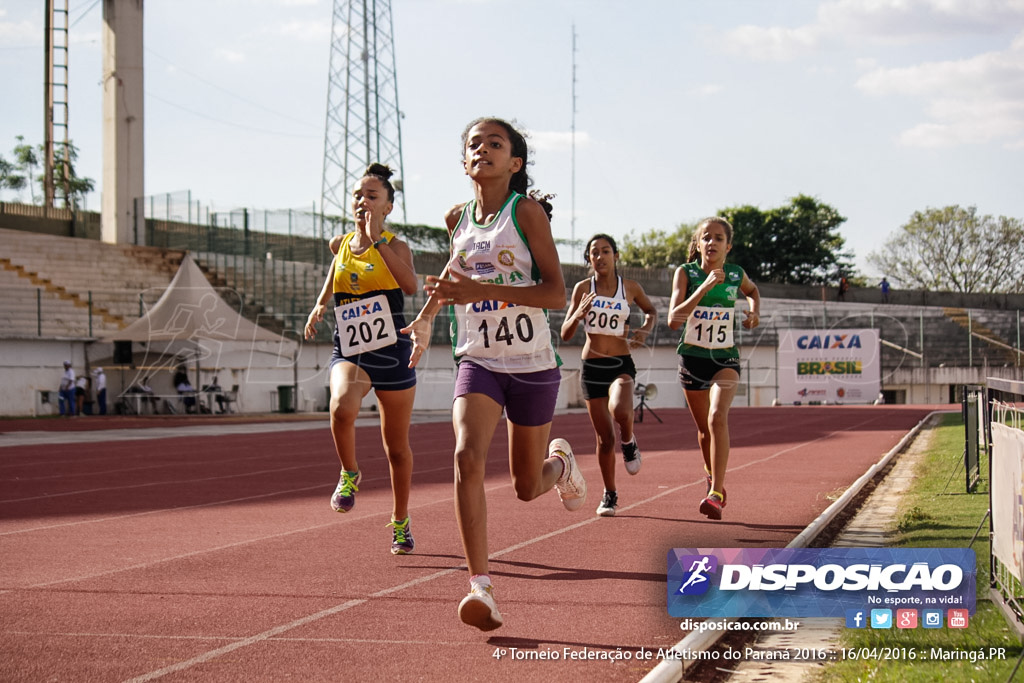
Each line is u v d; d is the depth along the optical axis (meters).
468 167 3.64
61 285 27.27
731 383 6.09
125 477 9.62
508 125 3.65
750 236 63.97
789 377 31.09
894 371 34.91
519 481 3.83
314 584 4.34
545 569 4.65
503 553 5.09
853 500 7.08
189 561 4.92
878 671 2.98
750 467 10.13
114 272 28.45
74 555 5.11
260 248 32.62
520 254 3.59
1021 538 3.28
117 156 29.41
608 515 6.45
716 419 5.98
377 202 4.96
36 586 4.31
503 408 3.72
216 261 30.41
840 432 16.81
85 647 3.33
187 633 3.51
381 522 6.33
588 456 12.00
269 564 4.83
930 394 34.69
